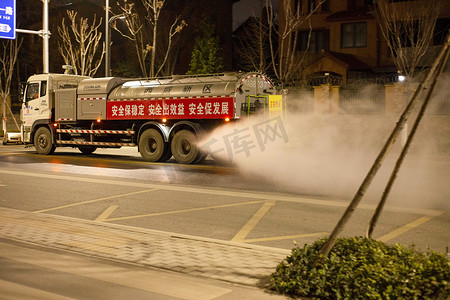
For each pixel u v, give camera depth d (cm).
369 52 3434
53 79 2198
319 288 480
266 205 1051
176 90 1869
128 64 4088
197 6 4578
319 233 818
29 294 500
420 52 2922
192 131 1833
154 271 580
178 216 955
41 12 4647
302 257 515
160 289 518
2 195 1182
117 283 537
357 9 3553
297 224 882
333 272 482
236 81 1777
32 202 1100
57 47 4428
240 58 4766
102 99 2039
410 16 3092
